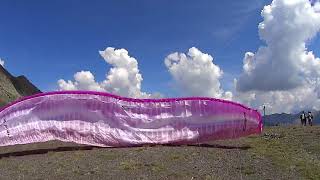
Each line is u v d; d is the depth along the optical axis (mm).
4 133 35656
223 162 31031
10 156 33469
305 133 45406
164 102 38250
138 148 35938
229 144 38312
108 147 36781
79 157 32438
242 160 31781
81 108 37219
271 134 44531
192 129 37875
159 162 30531
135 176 27000
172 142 37594
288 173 28688
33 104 36812
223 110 38375
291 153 34969
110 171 28219
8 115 36125
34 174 27797
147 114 37812
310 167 30359
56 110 36969
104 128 36938
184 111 38125
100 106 37375
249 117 38438
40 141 36438
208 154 33438
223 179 26672
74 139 36844
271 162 31453
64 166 29719
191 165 29891
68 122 36875
